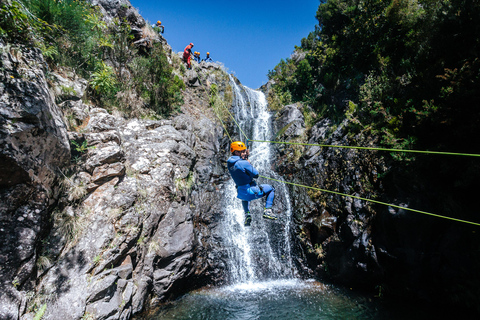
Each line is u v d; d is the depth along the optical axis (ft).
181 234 23.61
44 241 17.04
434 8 27.91
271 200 13.17
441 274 20.33
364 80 38.22
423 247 21.07
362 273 23.98
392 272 22.49
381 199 24.21
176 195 25.23
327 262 26.86
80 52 28.86
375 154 26.35
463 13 22.75
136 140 27.04
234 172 13.11
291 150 38.63
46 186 17.66
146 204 22.65
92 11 33.19
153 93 34.76
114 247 19.04
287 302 21.80
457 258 19.58
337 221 27.27
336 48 45.78
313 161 33.91
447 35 24.02
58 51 26.81
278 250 29.53
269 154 40.75
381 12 38.37
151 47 41.32
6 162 14.74
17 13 18.49
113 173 21.93
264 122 47.11
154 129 29.84
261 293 23.82
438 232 20.74
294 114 44.93
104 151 22.12
